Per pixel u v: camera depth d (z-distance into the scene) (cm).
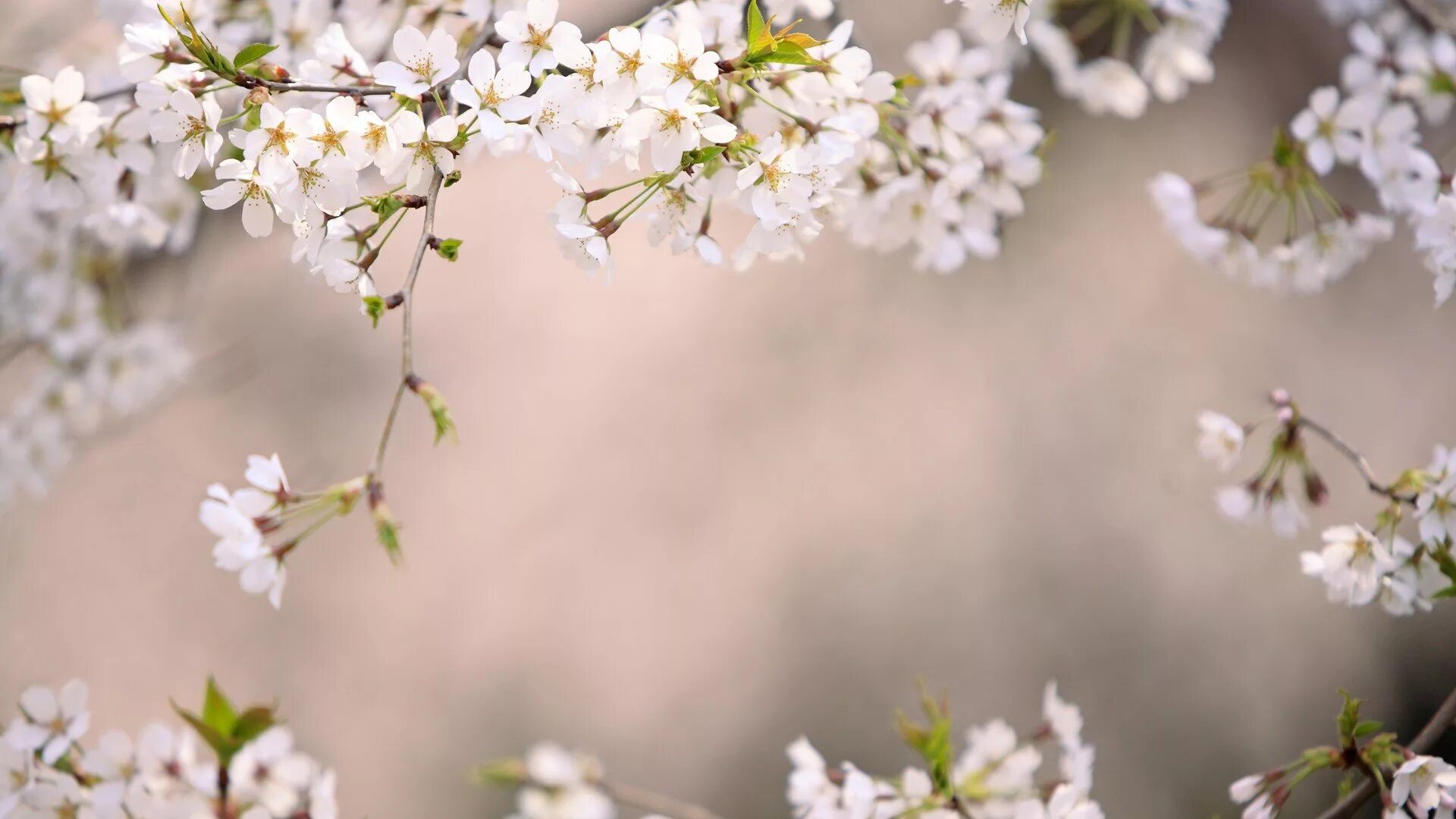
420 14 244
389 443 485
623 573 500
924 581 497
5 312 268
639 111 227
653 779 466
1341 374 441
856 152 242
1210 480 475
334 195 225
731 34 236
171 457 439
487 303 504
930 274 519
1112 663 461
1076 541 486
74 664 412
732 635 495
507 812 449
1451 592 239
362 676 469
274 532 227
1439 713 236
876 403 523
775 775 469
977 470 507
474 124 226
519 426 507
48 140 235
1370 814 340
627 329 522
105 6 246
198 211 254
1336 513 417
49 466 273
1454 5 262
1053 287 498
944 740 240
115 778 232
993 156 249
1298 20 400
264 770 231
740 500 514
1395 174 251
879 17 274
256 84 227
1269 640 445
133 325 272
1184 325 483
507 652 485
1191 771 432
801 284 531
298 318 448
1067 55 266
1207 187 255
